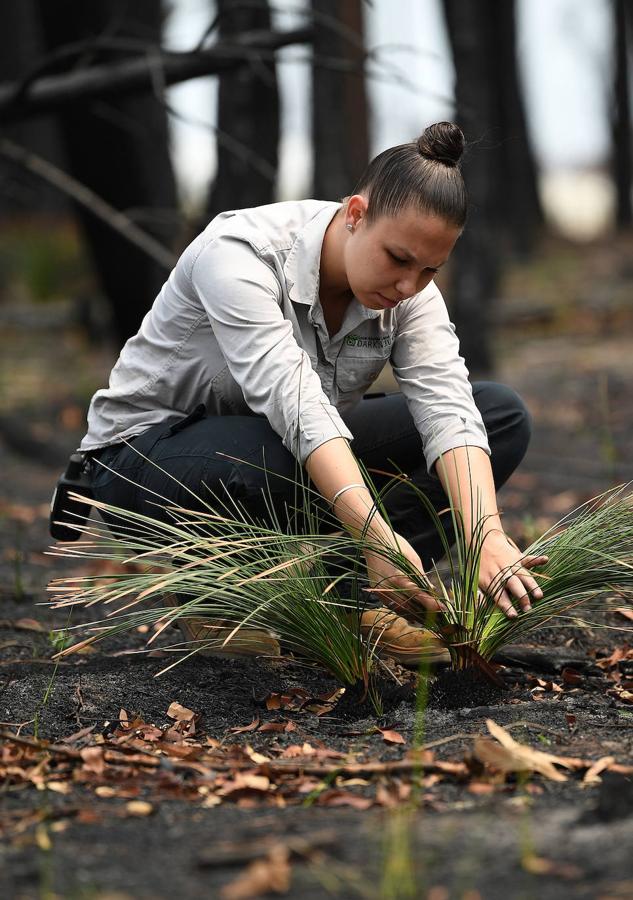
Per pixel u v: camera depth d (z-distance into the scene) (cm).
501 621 388
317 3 940
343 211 389
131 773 320
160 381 424
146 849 265
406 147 361
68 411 1210
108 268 1136
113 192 1090
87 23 1041
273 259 392
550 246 3075
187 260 405
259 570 390
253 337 383
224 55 883
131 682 403
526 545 617
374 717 375
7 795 307
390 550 365
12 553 677
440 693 384
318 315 397
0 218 2872
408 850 258
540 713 365
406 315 416
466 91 1213
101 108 1006
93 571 614
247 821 282
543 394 1292
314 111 1025
